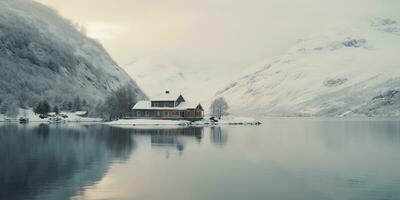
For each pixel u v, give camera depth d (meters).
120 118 195.50
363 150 76.31
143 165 56.75
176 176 49.44
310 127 170.38
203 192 41.88
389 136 111.88
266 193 41.62
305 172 52.47
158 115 188.38
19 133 109.00
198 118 188.75
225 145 83.62
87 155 65.62
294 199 39.38
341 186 44.59
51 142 84.50
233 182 46.34
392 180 47.47
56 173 50.06
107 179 47.06
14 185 43.50
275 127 169.75
